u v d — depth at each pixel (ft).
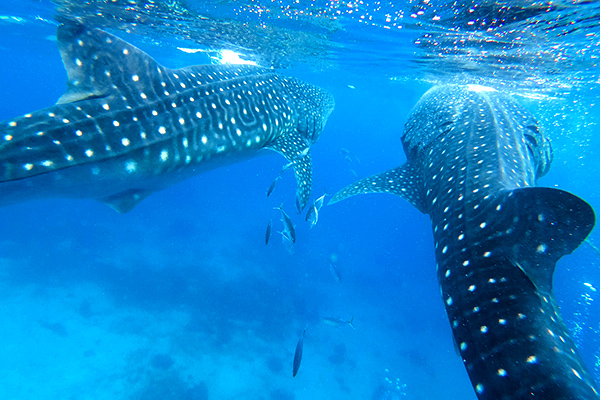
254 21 32.94
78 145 10.49
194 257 64.28
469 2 21.89
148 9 31.96
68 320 43.98
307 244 86.94
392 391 47.70
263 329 49.93
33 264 53.01
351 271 79.82
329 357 49.65
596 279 70.59
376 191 15.81
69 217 68.80
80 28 11.28
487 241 8.70
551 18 22.89
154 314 47.21
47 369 37.22
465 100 17.40
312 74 72.02
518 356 6.61
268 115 18.26
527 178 11.48
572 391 5.78
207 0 28.35
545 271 7.68
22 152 9.41
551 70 37.47
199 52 54.75
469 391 51.70
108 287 50.70
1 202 9.84
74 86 11.33
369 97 121.70
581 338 52.90
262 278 62.39
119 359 39.73
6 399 33.76
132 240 65.57
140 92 12.56
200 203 96.53
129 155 11.75
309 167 18.42
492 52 32.73
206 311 49.88
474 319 7.72
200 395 37.60
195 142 13.96
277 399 40.24
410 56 40.93
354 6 25.85
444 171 13.05
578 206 7.43
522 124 16.16
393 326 62.80
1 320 42.06
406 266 95.66
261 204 110.63
